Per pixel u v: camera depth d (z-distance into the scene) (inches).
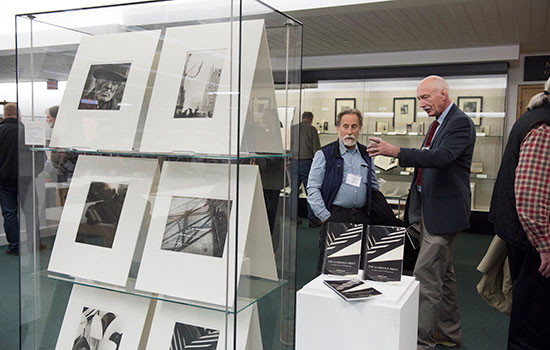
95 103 71.1
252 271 61.4
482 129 273.9
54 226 75.5
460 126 103.3
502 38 248.4
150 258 66.2
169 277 63.9
